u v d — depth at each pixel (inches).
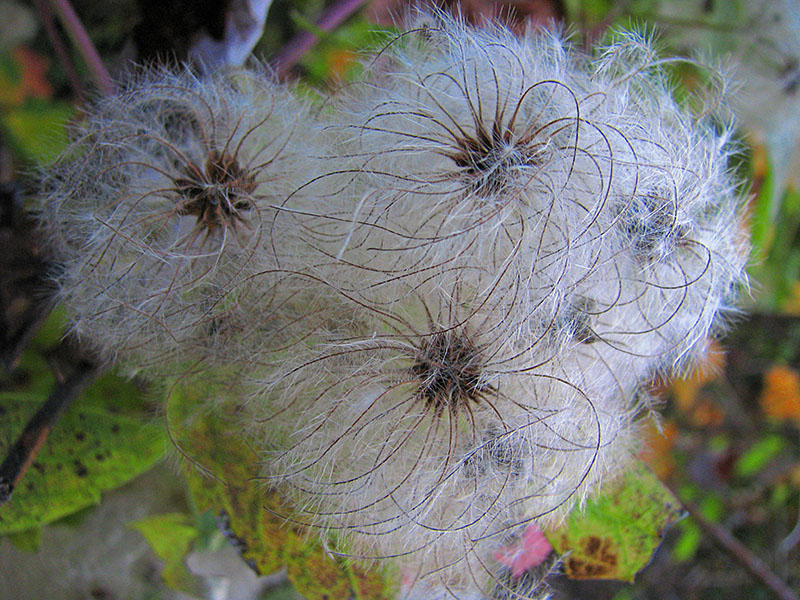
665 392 8.5
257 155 3.8
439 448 3.6
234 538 4.0
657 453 8.8
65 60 5.0
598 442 3.7
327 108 3.9
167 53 4.4
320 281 3.5
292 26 6.1
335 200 3.6
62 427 4.1
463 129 3.7
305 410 3.6
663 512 4.3
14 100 5.7
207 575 4.9
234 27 4.4
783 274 7.1
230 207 3.7
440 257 3.5
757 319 8.9
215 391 3.8
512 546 4.0
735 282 4.4
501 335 3.5
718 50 5.7
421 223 3.5
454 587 4.0
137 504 4.9
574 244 3.5
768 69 5.6
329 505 3.7
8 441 4.1
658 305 4.0
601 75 4.0
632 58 4.1
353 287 3.5
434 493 3.6
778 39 5.6
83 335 3.9
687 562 10.1
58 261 4.0
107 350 3.9
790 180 6.2
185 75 4.0
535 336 3.5
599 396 3.8
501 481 3.7
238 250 3.6
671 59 4.3
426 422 3.6
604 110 3.8
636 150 3.7
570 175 3.5
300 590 4.0
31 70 5.8
